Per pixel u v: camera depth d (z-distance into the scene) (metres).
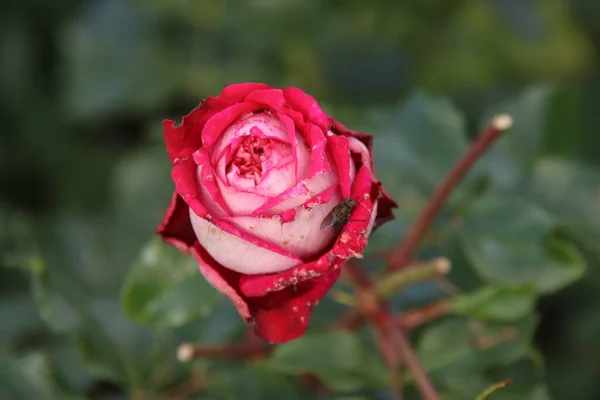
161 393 0.52
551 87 0.56
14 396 0.52
